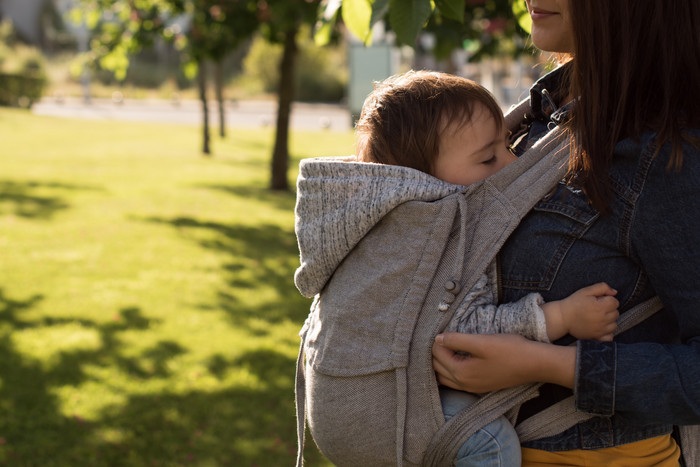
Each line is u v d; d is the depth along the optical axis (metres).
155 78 42.97
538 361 1.20
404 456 1.31
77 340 5.49
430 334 1.28
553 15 1.37
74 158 16.02
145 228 9.34
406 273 1.30
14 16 48.56
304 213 1.40
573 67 1.30
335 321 1.35
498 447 1.25
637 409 1.17
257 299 6.66
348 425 1.33
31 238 8.61
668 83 1.18
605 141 1.22
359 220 1.31
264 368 5.11
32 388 4.66
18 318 5.91
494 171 1.38
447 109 1.36
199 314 6.17
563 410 1.29
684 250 1.15
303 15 6.98
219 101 21.30
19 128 21.44
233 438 4.16
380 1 1.73
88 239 8.66
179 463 3.87
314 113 31.22
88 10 10.29
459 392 1.31
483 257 1.29
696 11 1.19
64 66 42.44
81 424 4.24
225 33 9.38
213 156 17.33
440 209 1.29
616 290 1.24
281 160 12.84
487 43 6.46
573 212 1.25
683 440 1.45
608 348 1.18
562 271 1.26
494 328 1.26
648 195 1.17
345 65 41.16
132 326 5.82
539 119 1.55
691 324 1.17
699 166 1.14
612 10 1.21
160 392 4.68
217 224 9.83
